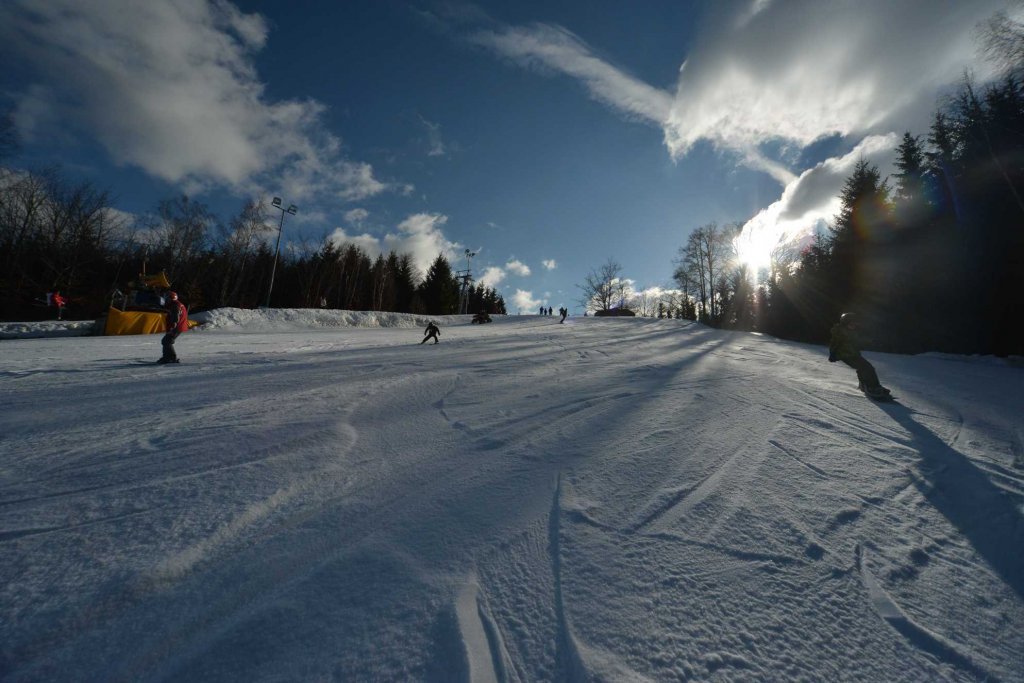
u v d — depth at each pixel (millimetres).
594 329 25500
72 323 15867
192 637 1509
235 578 1828
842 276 19875
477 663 1457
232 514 2352
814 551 2201
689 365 9461
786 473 3234
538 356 10820
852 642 1615
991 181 13258
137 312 16344
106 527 2182
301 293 43938
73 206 29812
